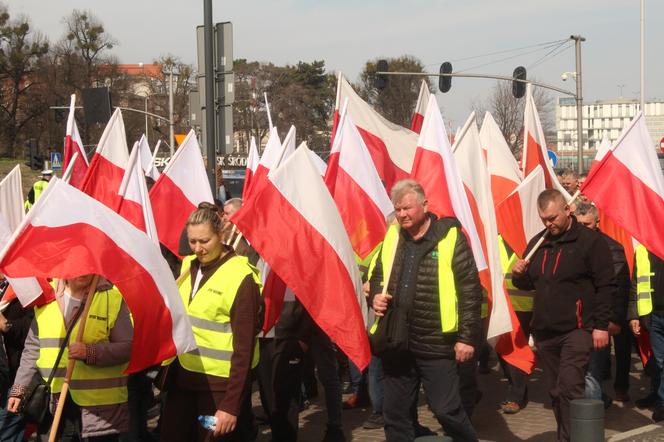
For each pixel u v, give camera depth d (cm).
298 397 702
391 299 586
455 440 580
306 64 8269
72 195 484
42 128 7394
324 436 745
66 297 540
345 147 827
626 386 903
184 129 6581
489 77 2486
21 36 7269
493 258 712
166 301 501
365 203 820
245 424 567
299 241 589
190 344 511
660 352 807
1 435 623
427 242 575
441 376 570
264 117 6875
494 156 1055
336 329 584
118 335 533
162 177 863
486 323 701
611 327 788
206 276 538
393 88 6800
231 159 4875
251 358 524
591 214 809
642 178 760
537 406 891
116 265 483
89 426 528
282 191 594
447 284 568
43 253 471
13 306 667
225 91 1173
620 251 794
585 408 591
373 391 796
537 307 662
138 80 7150
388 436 596
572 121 13775
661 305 796
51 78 7162
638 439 726
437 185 685
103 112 1453
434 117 696
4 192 796
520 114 4919
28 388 558
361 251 812
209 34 1145
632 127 765
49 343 545
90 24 7156
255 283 534
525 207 890
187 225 537
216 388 526
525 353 713
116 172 793
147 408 650
